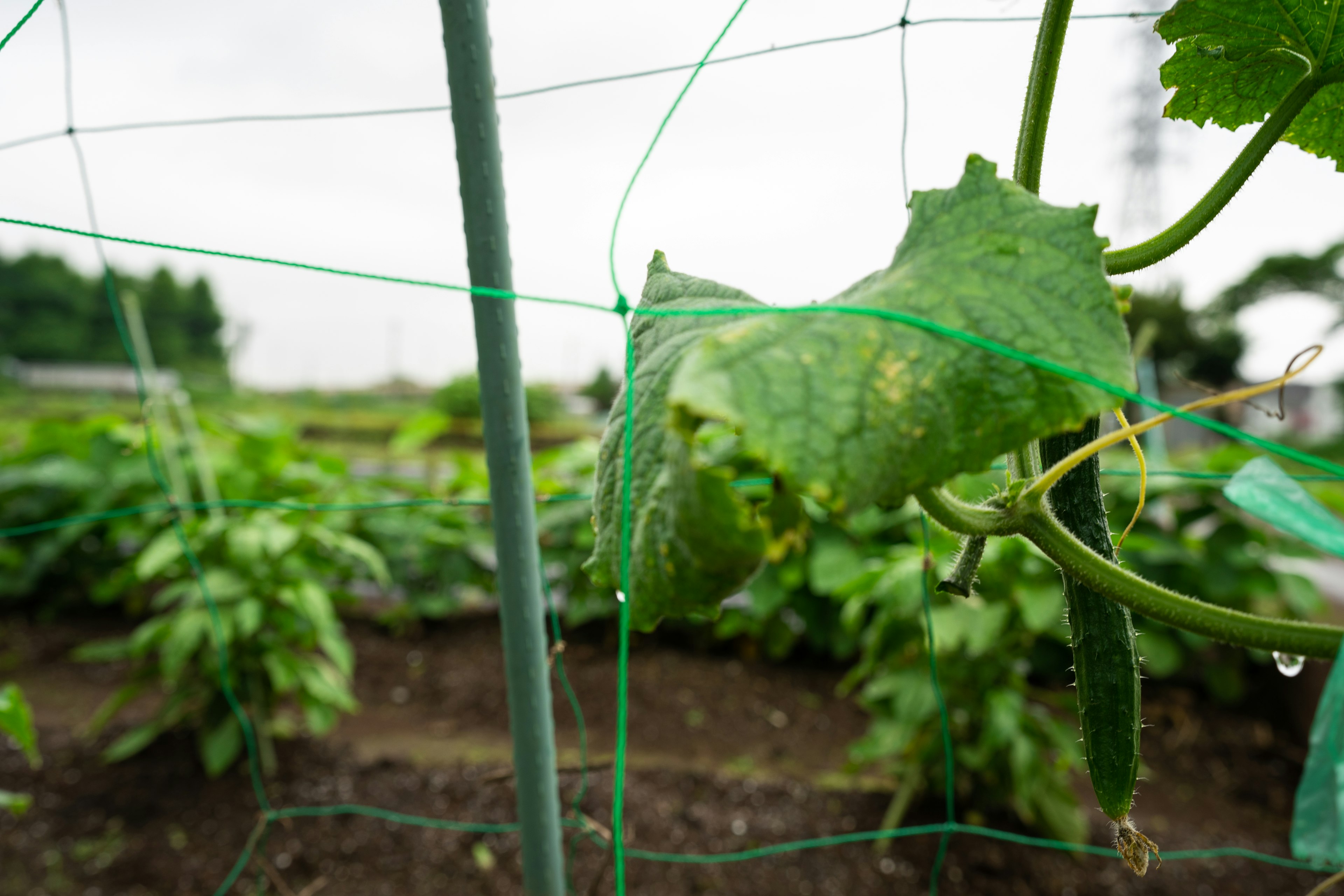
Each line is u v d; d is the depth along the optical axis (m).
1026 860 3.02
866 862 3.01
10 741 3.89
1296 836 0.52
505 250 1.30
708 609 0.72
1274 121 0.98
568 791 3.48
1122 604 0.84
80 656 3.93
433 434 7.51
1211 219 0.98
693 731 4.23
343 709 4.38
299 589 3.43
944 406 0.65
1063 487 0.94
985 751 2.95
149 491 5.17
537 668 1.44
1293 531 0.61
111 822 3.24
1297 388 26.45
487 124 1.25
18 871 2.94
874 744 3.14
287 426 6.23
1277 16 1.01
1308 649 0.77
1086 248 0.72
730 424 0.63
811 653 5.28
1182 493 4.38
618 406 0.92
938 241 0.78
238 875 2.93
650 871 2.96
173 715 3.61
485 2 1.24
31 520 5.74
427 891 2.86
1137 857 0.92
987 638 2.82
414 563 5.63
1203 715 4.48
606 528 0.86
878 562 3.50
